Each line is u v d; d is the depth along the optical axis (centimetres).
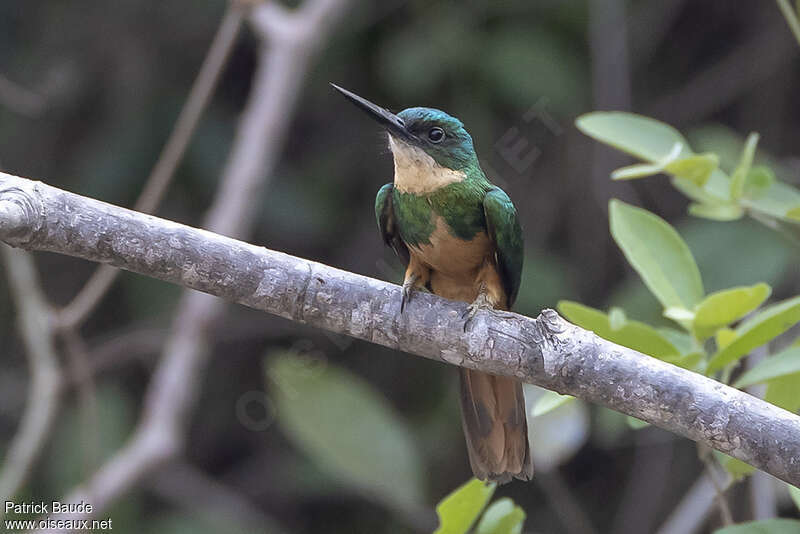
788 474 462
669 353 566
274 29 1009
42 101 1068
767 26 1214
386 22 1139
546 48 1071
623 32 1100
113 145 1098
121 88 1120
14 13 1127
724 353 549
